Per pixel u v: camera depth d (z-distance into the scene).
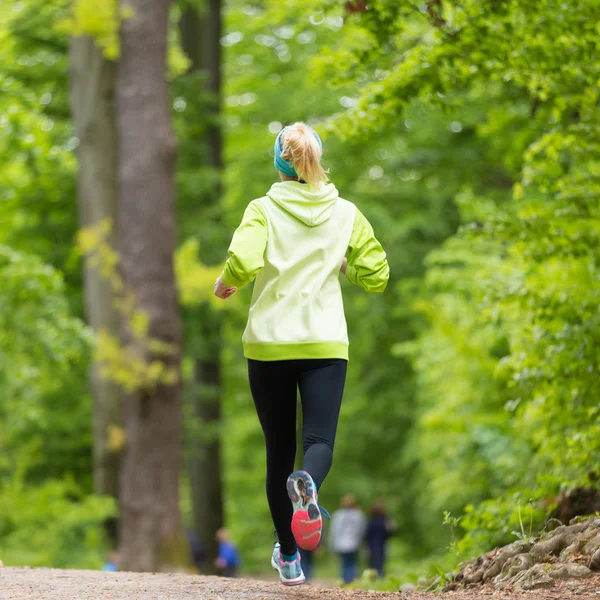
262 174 23.61
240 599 4.96
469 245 15.39
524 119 12.41
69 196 19.98
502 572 5.62
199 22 23.05
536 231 7.96
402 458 25.58
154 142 15.87
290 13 15.47
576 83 7.84
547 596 4.78
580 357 7.45
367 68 8.97
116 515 16.50
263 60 24.45
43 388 15.69
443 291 19.28
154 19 15.93
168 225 15.94
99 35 15.49
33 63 19.77
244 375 26.58
